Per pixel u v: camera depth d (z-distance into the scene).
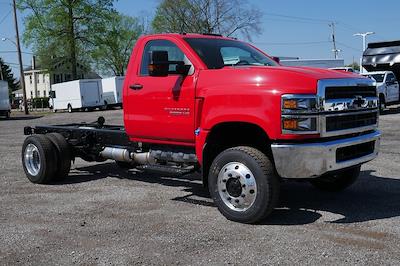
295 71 5.58
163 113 6.61
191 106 6.25
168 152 6.84
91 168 9.84
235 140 6.23
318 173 5.40
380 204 6.50
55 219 6.13
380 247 4.86
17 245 5.18
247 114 5.58
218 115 5.85
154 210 6.46
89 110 47.94
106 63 84.94
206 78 6.12
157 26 57.47
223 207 5.83
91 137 8.27
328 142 5.47
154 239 5.27
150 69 6.20
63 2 57.56
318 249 4.84
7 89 36.38
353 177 6.93
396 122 18.09
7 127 24.92
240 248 4.92
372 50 24.84
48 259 4.76
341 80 5.67
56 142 8.38
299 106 5.32
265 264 4.51
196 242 5.13
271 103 5.41
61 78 78.81
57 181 8.55
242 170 5.62
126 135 7.61
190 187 7.88
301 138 5.37
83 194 7.52
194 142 6.41
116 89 46.12
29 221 6.07
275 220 5.84
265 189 5.48
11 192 7.76
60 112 48.50
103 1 59.47
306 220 5.82
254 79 5.63
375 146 6.27
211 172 5.91
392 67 24.70
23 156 8.60
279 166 5.43
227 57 6.66
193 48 6.49
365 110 6.05
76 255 4.84
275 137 5.41
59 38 58.34
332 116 5.53
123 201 7.00
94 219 6.10
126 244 5.13
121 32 65.69
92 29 59.31
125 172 9.33
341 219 5.84
